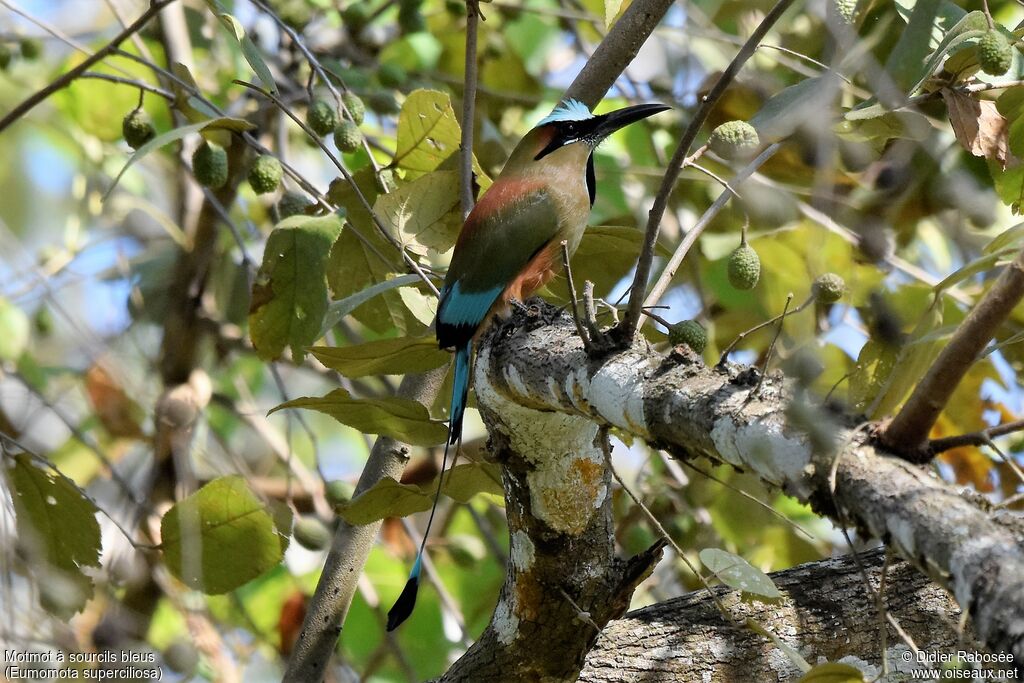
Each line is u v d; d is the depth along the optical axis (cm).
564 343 648
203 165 902
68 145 1462
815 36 1194
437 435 784
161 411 1160
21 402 1163
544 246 923
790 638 787
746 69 1180
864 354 782
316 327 866
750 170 793
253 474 1370
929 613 777
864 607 788
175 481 1186
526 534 716
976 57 781
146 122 932
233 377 1527
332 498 978
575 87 998
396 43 1402
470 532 1457
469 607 1388
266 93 844
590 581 725
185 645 905
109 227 1390
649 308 746
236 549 871
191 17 1366
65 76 896
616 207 1262
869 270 1081
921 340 709
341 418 775
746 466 498
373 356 799
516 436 687
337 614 936
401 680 1354
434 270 954
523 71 1346
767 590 598
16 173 1428
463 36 1352
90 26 1379
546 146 973
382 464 942
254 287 860
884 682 768
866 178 1117
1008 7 1175
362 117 962
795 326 980
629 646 799
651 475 1171
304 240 857
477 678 773
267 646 1297
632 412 560
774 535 1131
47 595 765
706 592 822
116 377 1067
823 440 463
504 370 671
